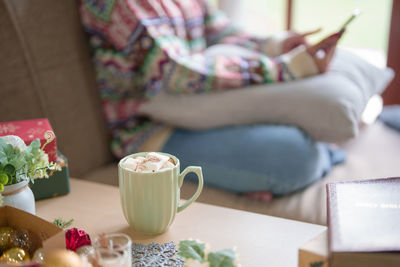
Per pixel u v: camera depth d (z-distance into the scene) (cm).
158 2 136
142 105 137
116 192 87
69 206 82
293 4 190
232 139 127
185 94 135
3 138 66
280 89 131
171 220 72
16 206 66
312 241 59
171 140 133
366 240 55
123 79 137
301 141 125
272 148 123
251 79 134
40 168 68
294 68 135
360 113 135
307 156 124
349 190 67
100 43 134
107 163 141
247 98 130
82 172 131
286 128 128
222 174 124
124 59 135
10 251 59
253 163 122
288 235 73
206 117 131
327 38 134
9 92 114
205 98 133
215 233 73
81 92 131
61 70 125
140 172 67
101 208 81
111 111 139
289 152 123
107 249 54
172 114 133
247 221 77
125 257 55
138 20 128
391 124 163
